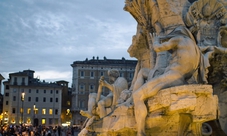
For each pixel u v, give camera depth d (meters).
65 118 72.19
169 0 7.96
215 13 8.01
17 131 22.14
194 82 6.52
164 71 6.76
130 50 10.07
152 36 8.75
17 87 66.19
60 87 68.62
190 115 6.27
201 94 6.11
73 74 62.66
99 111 9.03
